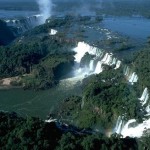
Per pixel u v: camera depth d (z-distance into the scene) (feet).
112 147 549.13
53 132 568.41
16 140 544.21
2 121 583.17
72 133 594.24
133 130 640.17
